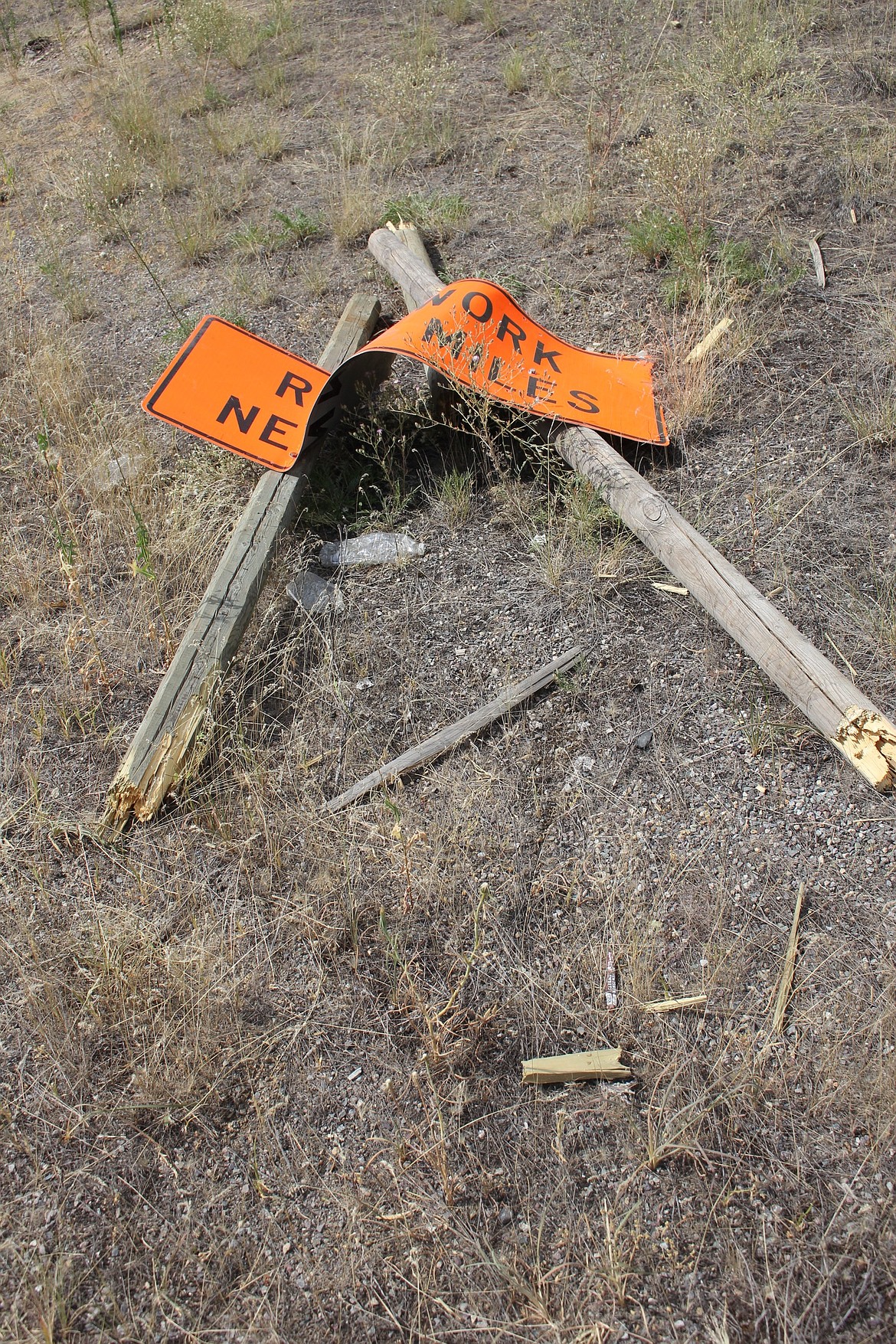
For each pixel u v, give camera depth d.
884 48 7.42
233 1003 3.00
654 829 3.34
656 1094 2.75
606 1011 2.93
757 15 7.63
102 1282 2.52
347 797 3.51
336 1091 2.83
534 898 3.21
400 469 4.88
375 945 3.14
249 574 4.06
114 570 4.58
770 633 3.55
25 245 7.50
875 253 5.73
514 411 4.77
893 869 3.13
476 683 3.90
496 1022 2.94
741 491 4.48
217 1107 2.82
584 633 4.02
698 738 3.59
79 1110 2.83
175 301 6.59
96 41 10.68
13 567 4.57
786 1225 2.48
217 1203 2.64
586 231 6.36
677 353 5.21
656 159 6.13
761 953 3.00
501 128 7.59
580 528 4.33
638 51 7.94
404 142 7.50
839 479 4.47
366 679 3.97
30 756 3.79
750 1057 2.77
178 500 4.75
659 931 3.09
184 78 9.38
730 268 5.57
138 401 5.71
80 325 6.52
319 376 5.06
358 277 6.45
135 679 4.05
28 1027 3.02
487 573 4.36
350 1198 2.62
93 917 3.23
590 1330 2.34
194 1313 2.46
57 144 8.81
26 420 5.56
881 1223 2.46
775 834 3.28
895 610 3.86
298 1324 2.43
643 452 4.77
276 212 6.98
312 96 8.64
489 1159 2.67
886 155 6.34
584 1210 2.56
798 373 5.05
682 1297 2.39
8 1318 2.46
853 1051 2.75
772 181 6.34
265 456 4.61
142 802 3.48
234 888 3.31
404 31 9.29
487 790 3.51
